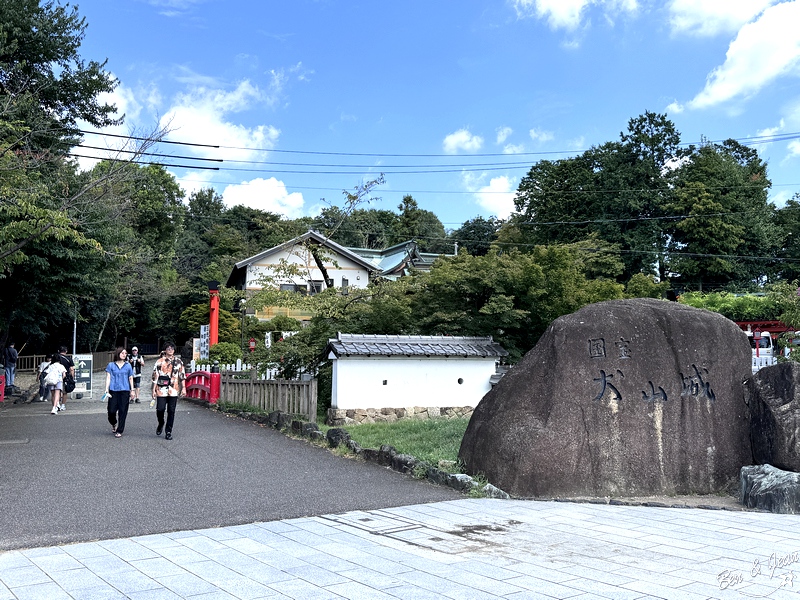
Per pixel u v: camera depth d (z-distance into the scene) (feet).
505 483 27.76
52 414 55.01
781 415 27.25
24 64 61.57
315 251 72.08
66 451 35.37
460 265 61.98
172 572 16.88
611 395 28.89
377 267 131.03
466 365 53.42
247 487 27.48
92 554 18.39
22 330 97.96
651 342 29.81
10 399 66.69
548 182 151.74
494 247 67.72
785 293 59.47
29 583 15.93
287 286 121.70
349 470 31.45
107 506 23.88
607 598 15.19
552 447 27.73
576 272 64.18
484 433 29.48
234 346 88.89
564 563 17.89
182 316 143.95
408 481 29.40
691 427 29.30
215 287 89.40
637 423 28.76
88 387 73.61
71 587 15.67
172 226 142.72
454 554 18.74
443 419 48.32
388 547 19.40
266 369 59.52
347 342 50.16
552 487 27.48
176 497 25.46
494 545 19.72
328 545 19.57
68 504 24.07
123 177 61.77
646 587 15.94
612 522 22.85
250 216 206.69
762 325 118.83
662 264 138.62
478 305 61.46
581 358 29.12
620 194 136.26
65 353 64.03
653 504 26.07
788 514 24.48
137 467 31.19
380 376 50.42
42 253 59.62
